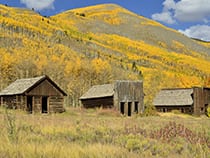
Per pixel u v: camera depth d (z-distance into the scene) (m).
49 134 17.89
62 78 103.94
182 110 72.31
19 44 132.12
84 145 13.89
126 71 150.00
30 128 19.16
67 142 14.92
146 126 24.47
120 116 50.88
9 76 96.19
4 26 160.62
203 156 11.74
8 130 15.80
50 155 10.70
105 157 11.00
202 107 72.75
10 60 98.81
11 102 50.41
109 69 123.12
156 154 12.64
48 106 51.00
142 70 168.38
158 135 17.03
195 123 31.64
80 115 46.69
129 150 13.27
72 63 115.00
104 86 64.06
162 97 76.62
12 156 10.48
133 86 62.03
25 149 11.33
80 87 100.31
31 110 50.50
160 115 57.03
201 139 15.16
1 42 126.44
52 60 116.62
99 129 20.59
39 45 141.12
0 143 12.55
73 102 94.25
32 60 108.81
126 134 18.64
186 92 74.19
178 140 15.72
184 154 12.40
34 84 49.72
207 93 74.50
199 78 164.88
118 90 60.44
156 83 141.50
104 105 61.19
